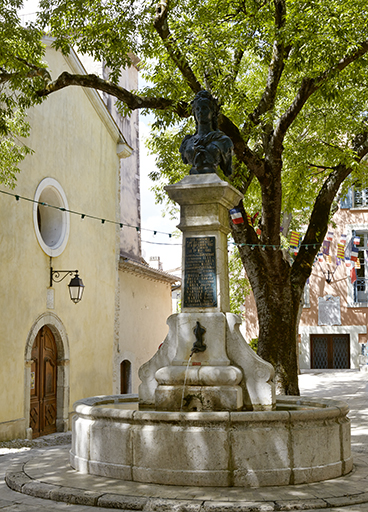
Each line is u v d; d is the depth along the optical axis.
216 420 5.90
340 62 9.65
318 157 13.28
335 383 19.94
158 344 20.80
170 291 22.78
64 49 9.88
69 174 14.06
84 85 9.64
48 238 13.53
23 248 11.83
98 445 6.38
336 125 12.66
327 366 26.86
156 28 9.80
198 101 7.74
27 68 9.52
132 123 21.55
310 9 9.06
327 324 26.80
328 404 7.37
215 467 5.84
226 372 6.74
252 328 27.38
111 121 16.59
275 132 10.69
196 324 7.03
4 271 11.17
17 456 8.34
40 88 10.02
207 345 7.01
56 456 7.60
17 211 11.69
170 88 10.24
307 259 12.02
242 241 11.58
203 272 7.23
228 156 7.73
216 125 7.94
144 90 10.74
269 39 10.27
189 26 9.62
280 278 11.31
